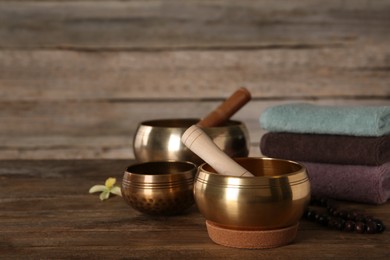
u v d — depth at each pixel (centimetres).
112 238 79
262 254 72
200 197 75
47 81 196
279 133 104
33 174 120
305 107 103
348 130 95
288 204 72
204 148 81
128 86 195
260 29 190
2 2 192
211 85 193
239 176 73
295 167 81
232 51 191
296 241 77
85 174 120
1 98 197
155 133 102
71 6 191
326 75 191
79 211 93
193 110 194
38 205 96
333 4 188
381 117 94
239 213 72
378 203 95
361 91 191
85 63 194
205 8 189
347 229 81
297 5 188
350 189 95
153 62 193
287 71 191
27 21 192
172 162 95
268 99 192
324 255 71
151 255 72
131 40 192
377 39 188
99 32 192
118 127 197
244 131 107
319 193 99
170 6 190
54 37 193
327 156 97
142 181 86
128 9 191
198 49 192
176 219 88
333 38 189
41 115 197
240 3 189
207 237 79
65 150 199
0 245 76
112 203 98
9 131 198
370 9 187
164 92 194
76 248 75
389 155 95
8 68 195
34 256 72
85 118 197
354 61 190
